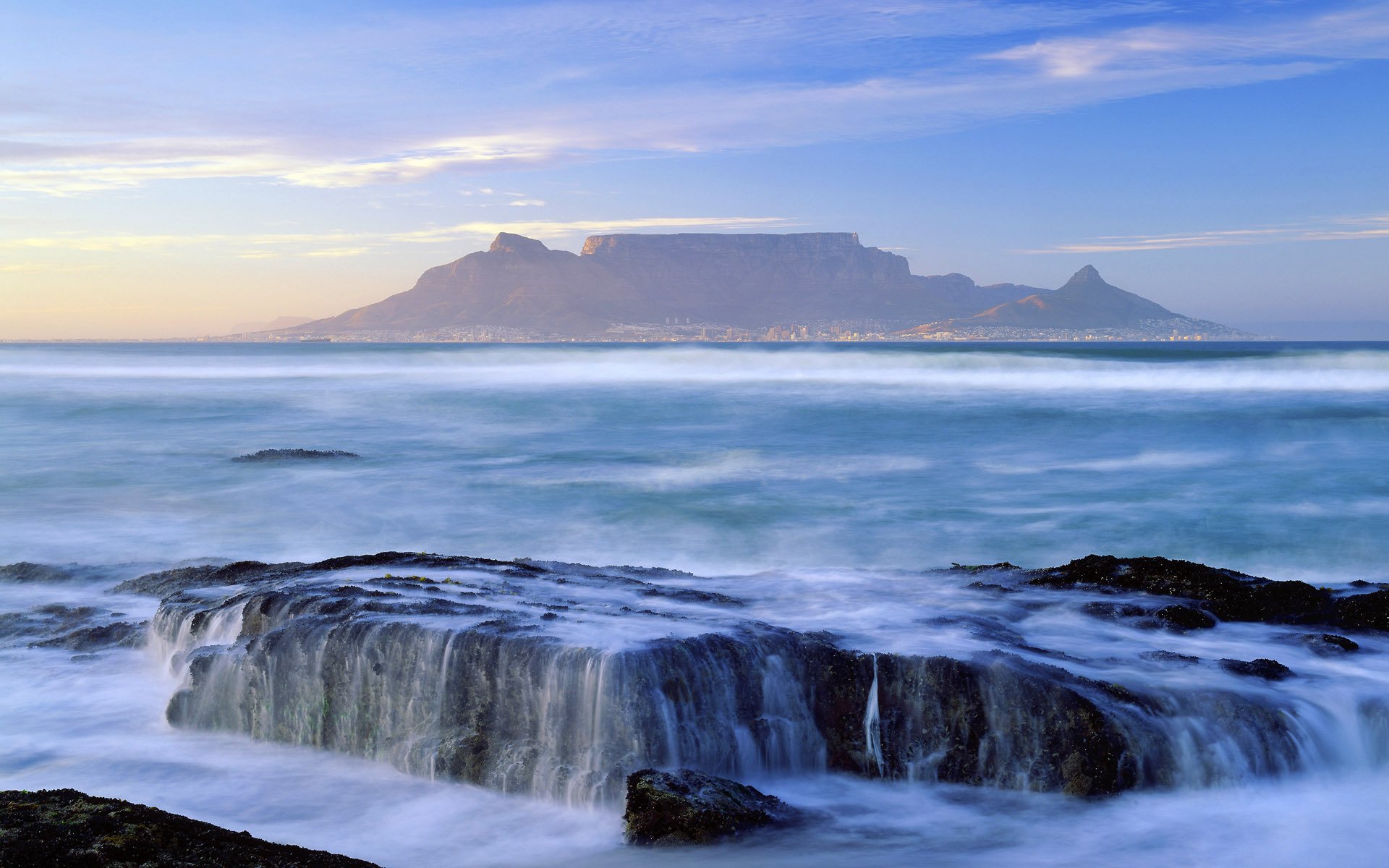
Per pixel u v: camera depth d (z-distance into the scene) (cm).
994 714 801
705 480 2328
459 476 2397
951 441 3048
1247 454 2691
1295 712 809
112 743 876
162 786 794
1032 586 1177
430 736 831
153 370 7781
